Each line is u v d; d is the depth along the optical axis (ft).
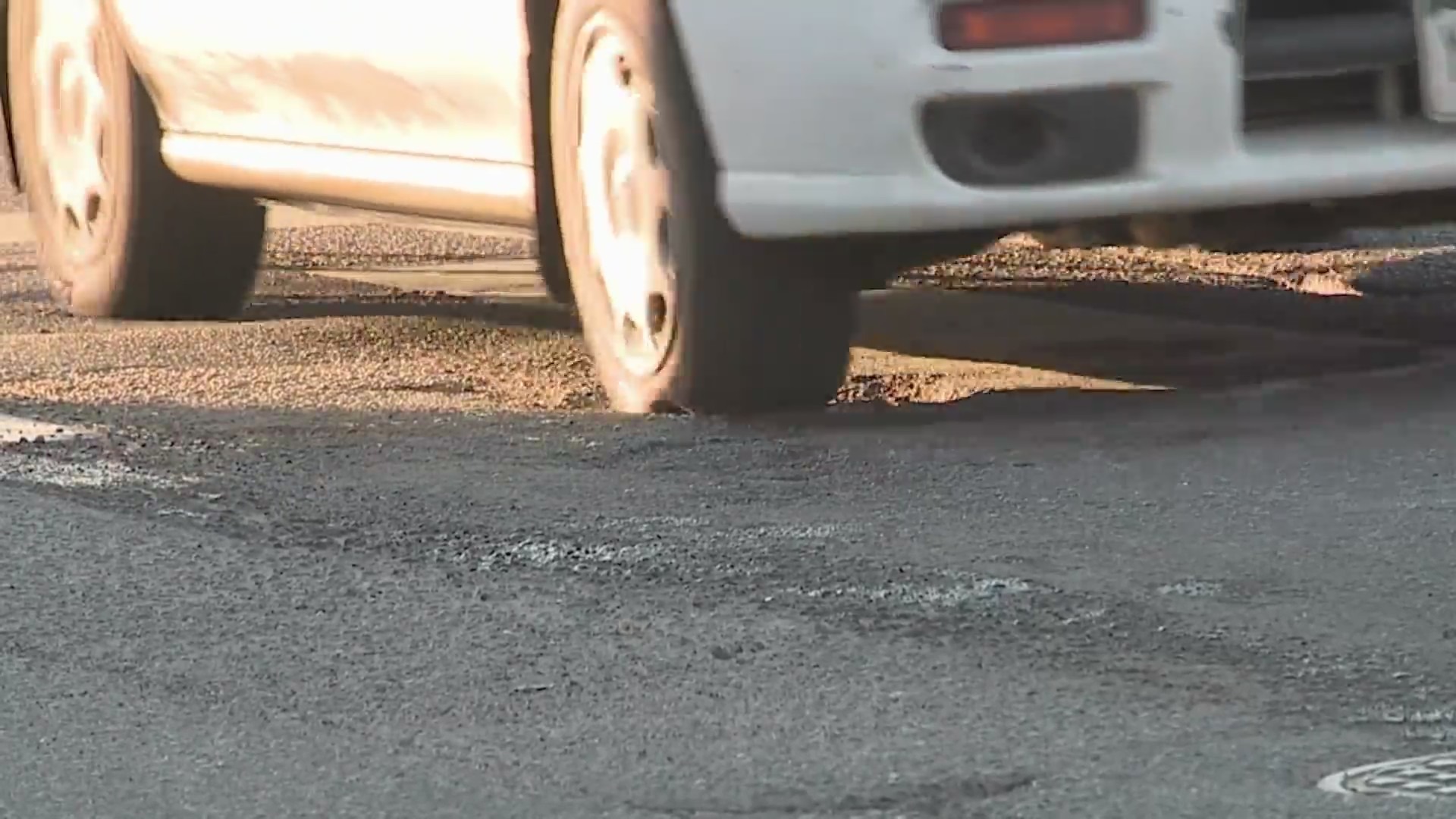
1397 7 56.95
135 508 50.85
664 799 33.35
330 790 34.30
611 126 59.36
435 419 59.36
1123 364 65.92
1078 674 37.91
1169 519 47.09
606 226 60.29
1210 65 55.11
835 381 58.59
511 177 63.05
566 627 41.55
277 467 54.24
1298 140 56.54
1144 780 33.14
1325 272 80.69
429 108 65.82
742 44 55.52
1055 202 55.11
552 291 63.62
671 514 48.73
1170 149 55.42
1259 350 67.10
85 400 63.57
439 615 42.57
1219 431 55.06
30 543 48.32
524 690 38.40
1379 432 54.13
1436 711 35.63
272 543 47.75
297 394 64.08
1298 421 55.88
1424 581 42.22
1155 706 36.27
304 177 71.67
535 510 49.47
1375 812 31.63
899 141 54.85
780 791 33.45
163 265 79.05
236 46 72.23
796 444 54.90
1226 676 37.50
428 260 93.25
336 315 79.87
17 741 36.94
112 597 44.50
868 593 42.70
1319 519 46.52
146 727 37.37
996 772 33.76
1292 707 36.01
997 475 51.24
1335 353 66.13
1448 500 47.65
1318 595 41.60
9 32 83.66
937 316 75.46
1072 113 55.11
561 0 60.29
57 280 82.79
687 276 57.36
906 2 54.44
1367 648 38.65
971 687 37.50
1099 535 46.06
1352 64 56.59
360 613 42.88
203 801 34.14
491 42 62.23
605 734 36.14
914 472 51.83
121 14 77.10
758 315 57.36
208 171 75.72
